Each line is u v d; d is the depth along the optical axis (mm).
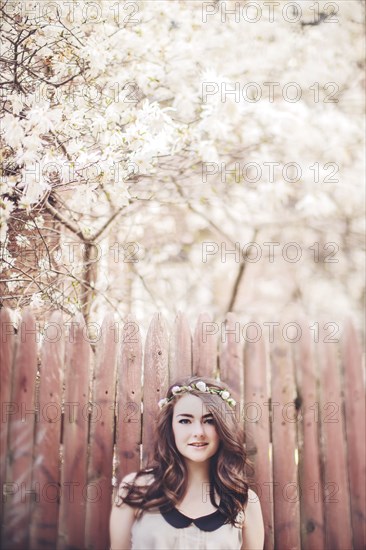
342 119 4461
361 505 2744
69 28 2936
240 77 4367
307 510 2707
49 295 2902
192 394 2467
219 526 2301
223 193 4500
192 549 2234
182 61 3646
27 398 2568
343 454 2768
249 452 2703
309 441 2762
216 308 5910
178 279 5328
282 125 4031
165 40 3541
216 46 4121
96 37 3014
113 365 2684
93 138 2969
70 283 3162
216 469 2418
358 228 5273
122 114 2824
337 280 5945
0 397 2547
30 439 2551
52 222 3203
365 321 5746
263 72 4473
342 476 2752
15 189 2602
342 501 2730
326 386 2824
